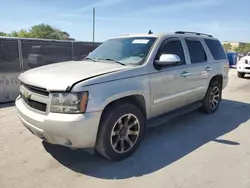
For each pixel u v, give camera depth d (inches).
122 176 115.6
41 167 122.9
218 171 120.2
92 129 112.5
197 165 126.0
